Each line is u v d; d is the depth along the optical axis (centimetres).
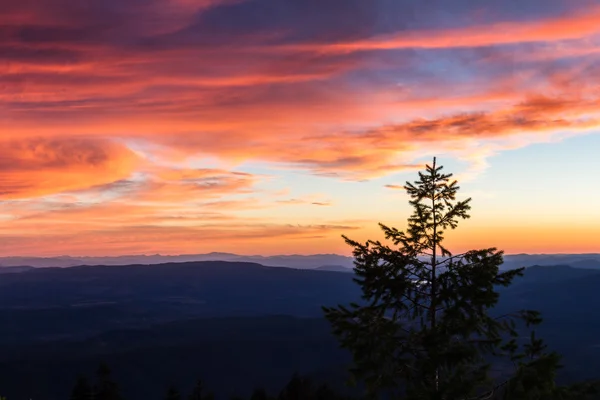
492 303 1344
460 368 1280
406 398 1255
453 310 1333
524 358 1319
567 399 1216
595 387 1238
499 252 1411
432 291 1417
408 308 1432
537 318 1346
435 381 1295
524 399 1196
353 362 1315
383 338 1284
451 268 1412
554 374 1220
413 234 1448
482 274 1354
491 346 1317
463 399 1271
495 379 1311
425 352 1301
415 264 1440
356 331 1310
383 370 1282
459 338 1339
